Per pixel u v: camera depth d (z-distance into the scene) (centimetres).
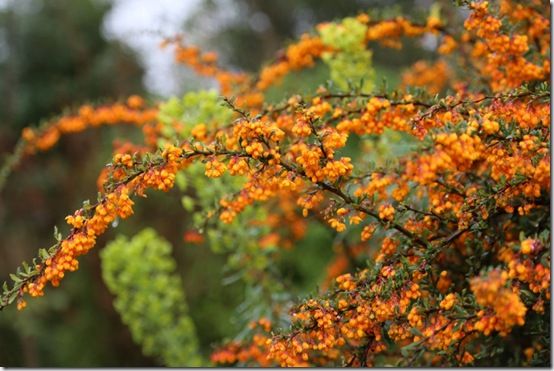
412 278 177
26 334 669
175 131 275
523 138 165
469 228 183
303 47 291
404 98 197
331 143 167
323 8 1046
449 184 196
